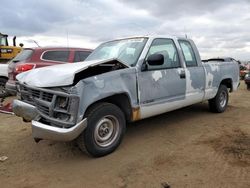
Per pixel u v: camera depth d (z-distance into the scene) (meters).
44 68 4.80
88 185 3.62
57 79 4.05
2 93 10.13
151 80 5.00
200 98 6.32
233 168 3.96
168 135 5.46
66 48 8.99
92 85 4.10
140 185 3.57
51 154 4.62
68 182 3.71
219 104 7.14
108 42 6.04
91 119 4.18
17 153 4.69
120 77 4.50
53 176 3.88
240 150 4.61
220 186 3.49
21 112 4.55
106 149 4.44
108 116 4.41
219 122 6.37
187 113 7.20
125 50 5.27
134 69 4.74
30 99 4.56
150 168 4.03
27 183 3.71
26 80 4.64
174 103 5.55
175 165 4.10
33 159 4.45
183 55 5.84
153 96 5.07
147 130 5.78
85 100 4.01
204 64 6.43
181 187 3.48
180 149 4.72
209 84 6.55
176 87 5.53
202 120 6.54
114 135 4.58
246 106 8.38
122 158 4.39
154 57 4.79
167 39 5.61
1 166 4.21
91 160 4.34
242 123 6.28
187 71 5.81
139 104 4.83
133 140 5.18
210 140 5.13
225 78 7.16
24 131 5.90
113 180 3.72
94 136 4.26
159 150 4.69
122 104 4.72
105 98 4.45
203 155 4.43
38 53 8.48
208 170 3.92
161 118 6.69
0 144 5.12
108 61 4.46
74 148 4.84
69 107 3.92
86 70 4.40
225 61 7.63
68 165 4.20
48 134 3.97
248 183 3.54
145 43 5.15
